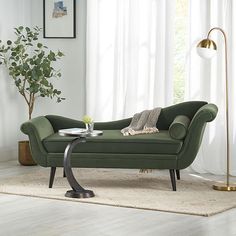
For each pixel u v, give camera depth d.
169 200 5.60
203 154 7.37
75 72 8.23
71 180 5.79
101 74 7.90
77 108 8.24
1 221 4.80
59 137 6.36
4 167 7.70
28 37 8.10
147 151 6.14
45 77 8.30
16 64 7.88
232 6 7.12
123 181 6.66
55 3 8.27
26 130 6.32
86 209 5.25
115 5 7.77
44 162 6.31
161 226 4.66
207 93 7.30
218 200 5.62
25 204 5.45
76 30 8.20
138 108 7.66
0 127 8.20
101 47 7.88
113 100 7.82
